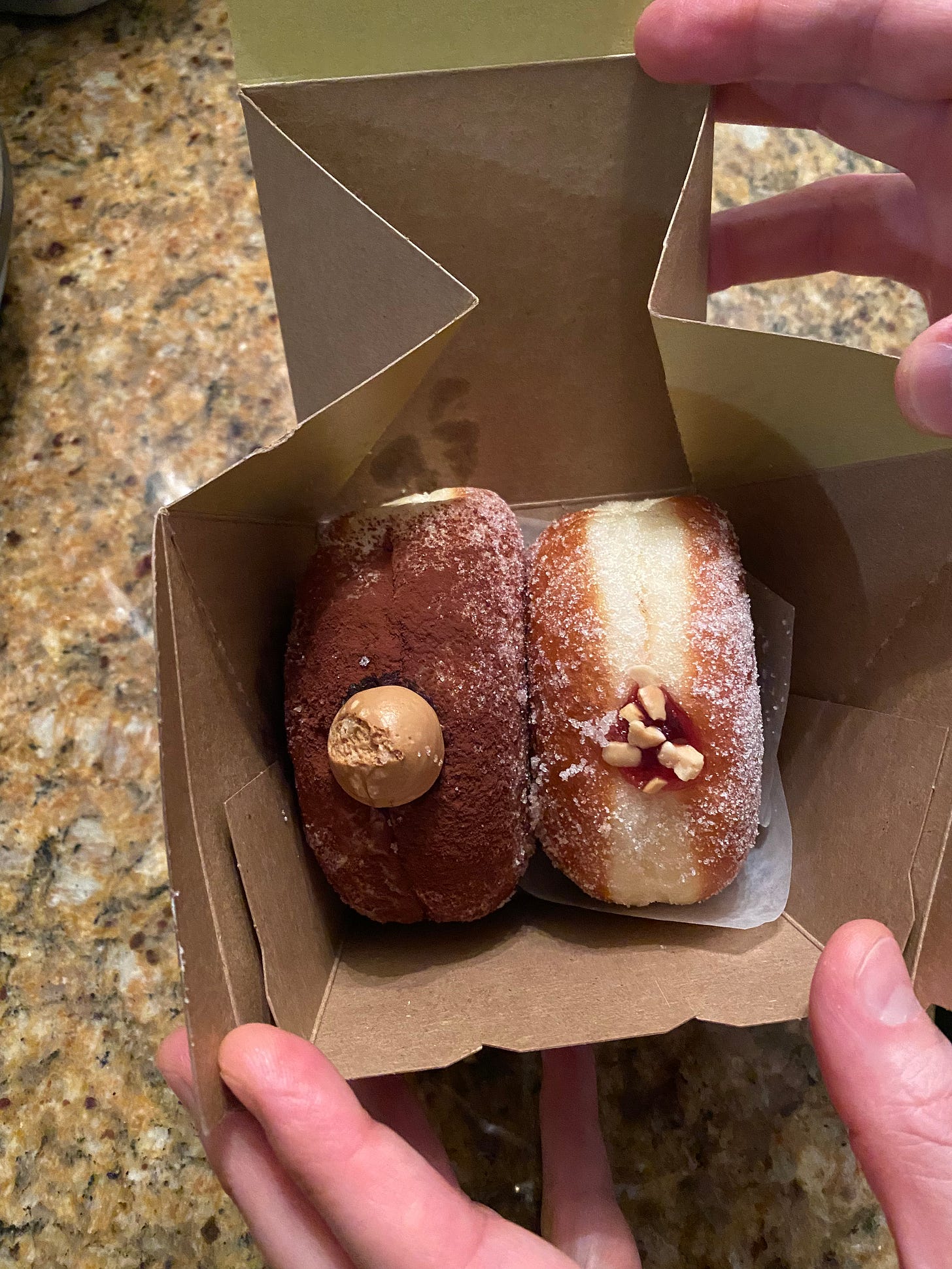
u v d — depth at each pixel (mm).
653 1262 211
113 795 250
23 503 273
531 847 204
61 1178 218
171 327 290
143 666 260
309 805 188
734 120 232
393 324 182
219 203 303
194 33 324
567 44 176
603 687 188
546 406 228
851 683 193
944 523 168
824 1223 213
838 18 185
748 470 207
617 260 205
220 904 151
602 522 203
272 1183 151
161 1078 226
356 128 183
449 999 172
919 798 166
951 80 197
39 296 294
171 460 277
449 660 185
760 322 298
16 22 328
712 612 190
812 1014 150
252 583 182
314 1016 168
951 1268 134
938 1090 140
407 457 234
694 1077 224
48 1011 231
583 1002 166
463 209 196
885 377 153
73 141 312
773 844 205
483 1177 217
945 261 249
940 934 157
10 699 256
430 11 170
